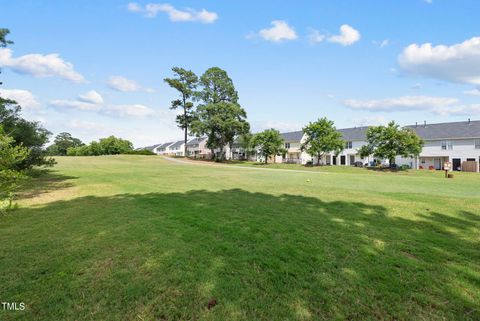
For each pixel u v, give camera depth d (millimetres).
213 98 52781
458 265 3848
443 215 6672
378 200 8625
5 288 3240
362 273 3592
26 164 12406
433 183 14789
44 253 4238
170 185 12836
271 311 2830
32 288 3244
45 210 7230
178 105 58344
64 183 13539
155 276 3521
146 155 56781
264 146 50156
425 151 40875
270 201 8414
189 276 3508
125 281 3398
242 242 4703
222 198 8969
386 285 3295
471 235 5176
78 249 4391
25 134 12492
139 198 8922
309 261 3949
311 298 3053
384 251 4316
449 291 3180
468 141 37688
